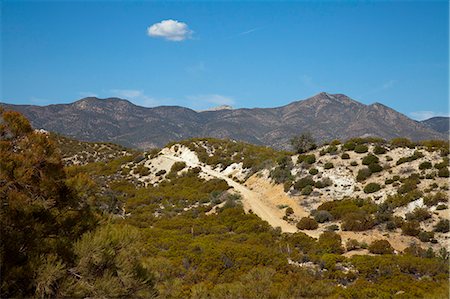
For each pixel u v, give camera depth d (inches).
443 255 1155.3
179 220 1835.6
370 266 968.9
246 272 965.8
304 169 2174.0
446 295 644.7
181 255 1108.5
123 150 4347.9
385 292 772.0
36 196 393.4
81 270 342.6
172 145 3597.4
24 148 396.8
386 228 1473.9
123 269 357.1
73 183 422.3
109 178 3021.7
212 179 2583.7
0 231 344.2
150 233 1524.4
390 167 1948.8
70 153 3868.1
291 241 1392.7
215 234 1574.8
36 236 364.8
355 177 1961.1
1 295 309.9
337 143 2393.0
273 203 2012.8
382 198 1720.0
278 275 713.0
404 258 1024.2
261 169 2503.7
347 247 1290.6
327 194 1915.6
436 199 1534.2
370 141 2282.2
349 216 1561.3
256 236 1487.5
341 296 756.0
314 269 1015.6
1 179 370.0
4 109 408.5
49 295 315.3
